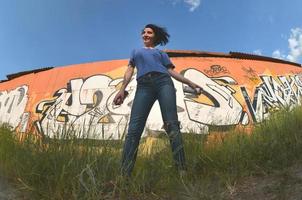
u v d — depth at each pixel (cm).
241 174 471
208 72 1584
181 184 430
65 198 393
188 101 1450
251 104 1513
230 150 511
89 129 481
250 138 556
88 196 386
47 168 425
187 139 569
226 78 1581
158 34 543
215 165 498
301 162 480
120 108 1464
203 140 571
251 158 504
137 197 412
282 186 403
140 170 456
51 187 405
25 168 432
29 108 1706
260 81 1644
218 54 1759
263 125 620
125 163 452
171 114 489
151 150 527
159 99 496
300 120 625
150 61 506
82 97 1599
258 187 423
